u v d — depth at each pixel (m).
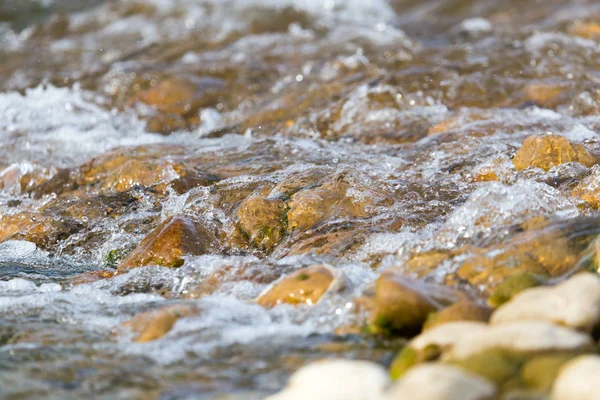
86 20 47.12
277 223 17.73
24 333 13.59
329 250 16.02
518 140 22.31
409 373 10.16
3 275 17.31
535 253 14.18
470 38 37.22
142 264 16.62
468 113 25.52
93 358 12.48
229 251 17.20
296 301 13.71
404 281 13.03
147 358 12.35
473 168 20.05
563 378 9.74
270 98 31.36
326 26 42.06
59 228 19.73
